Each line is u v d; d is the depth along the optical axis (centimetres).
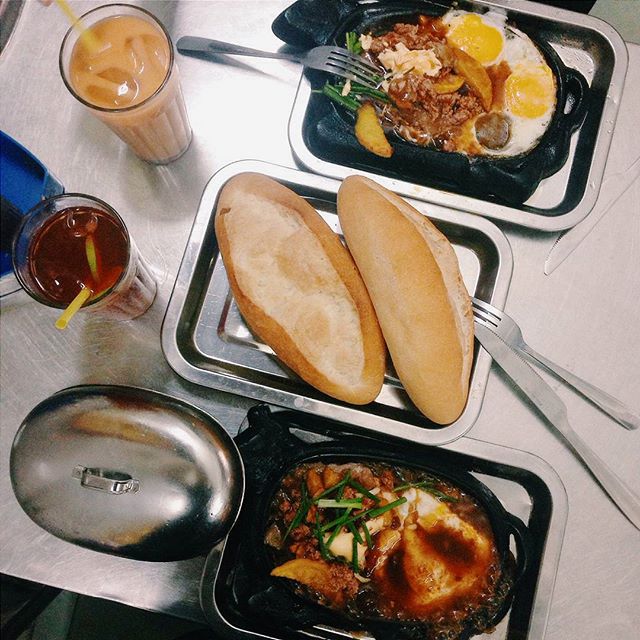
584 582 59
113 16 55
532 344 62
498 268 59
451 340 54
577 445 59
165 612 57
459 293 57
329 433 60
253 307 55
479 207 60
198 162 63
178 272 58
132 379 60
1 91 63
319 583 55
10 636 61
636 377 62
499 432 60
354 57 61
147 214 62
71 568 58
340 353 55
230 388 57
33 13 64
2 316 61
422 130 62
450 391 55
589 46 64
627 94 65
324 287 56
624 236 63
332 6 62
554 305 62
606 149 61
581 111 62
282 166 60
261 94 64
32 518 53
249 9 65
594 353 62
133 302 58
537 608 56
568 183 63
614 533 60
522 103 62
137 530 53
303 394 59
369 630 56
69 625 68
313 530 56
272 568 55
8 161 57
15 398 60
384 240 55
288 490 57
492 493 57
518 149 62
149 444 53
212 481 53
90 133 63
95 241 54
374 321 56
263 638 54
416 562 56
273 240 56
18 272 51
